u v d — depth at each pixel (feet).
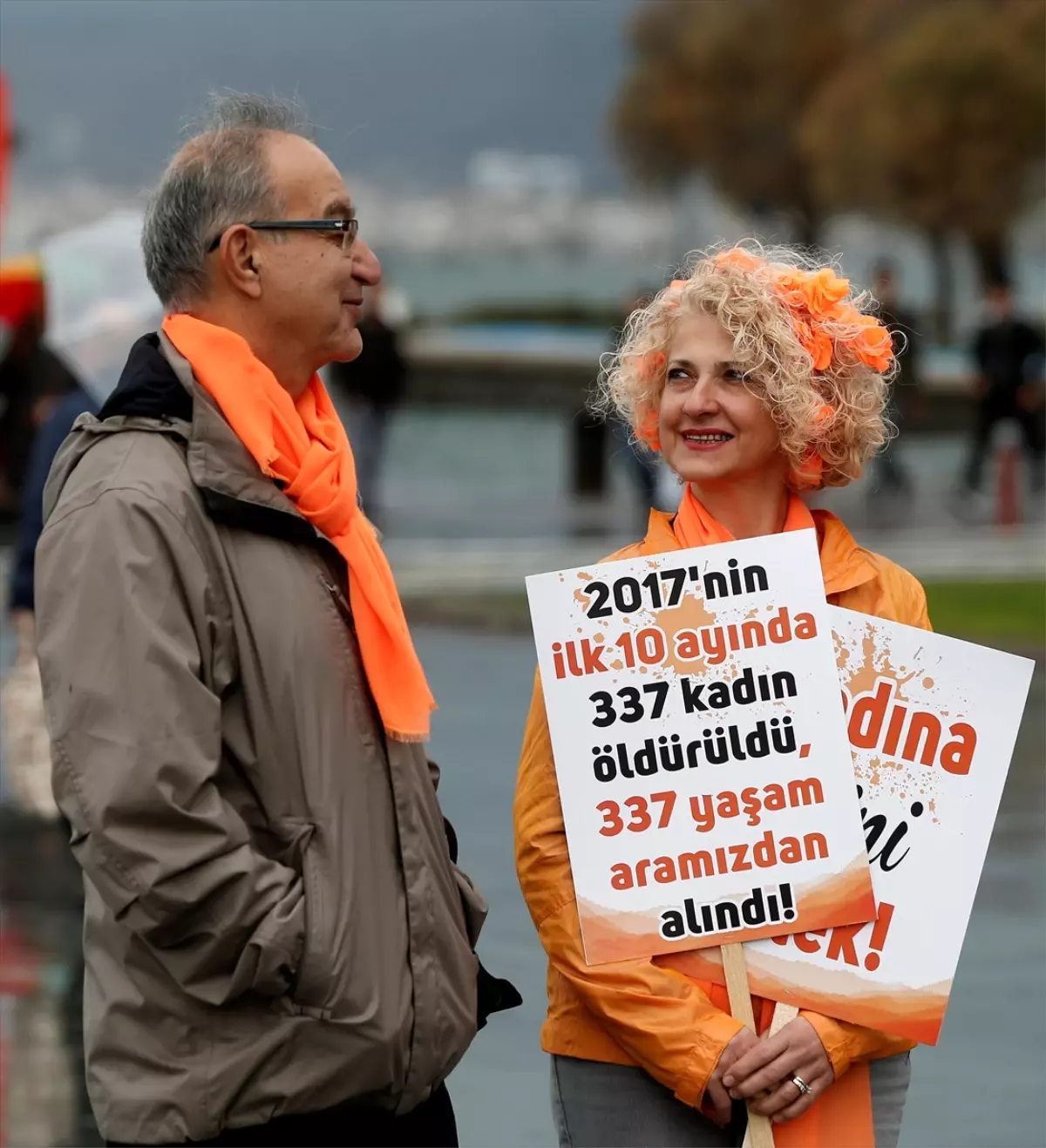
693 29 249.55
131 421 14.98
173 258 15.51
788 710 15.81
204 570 14.74
